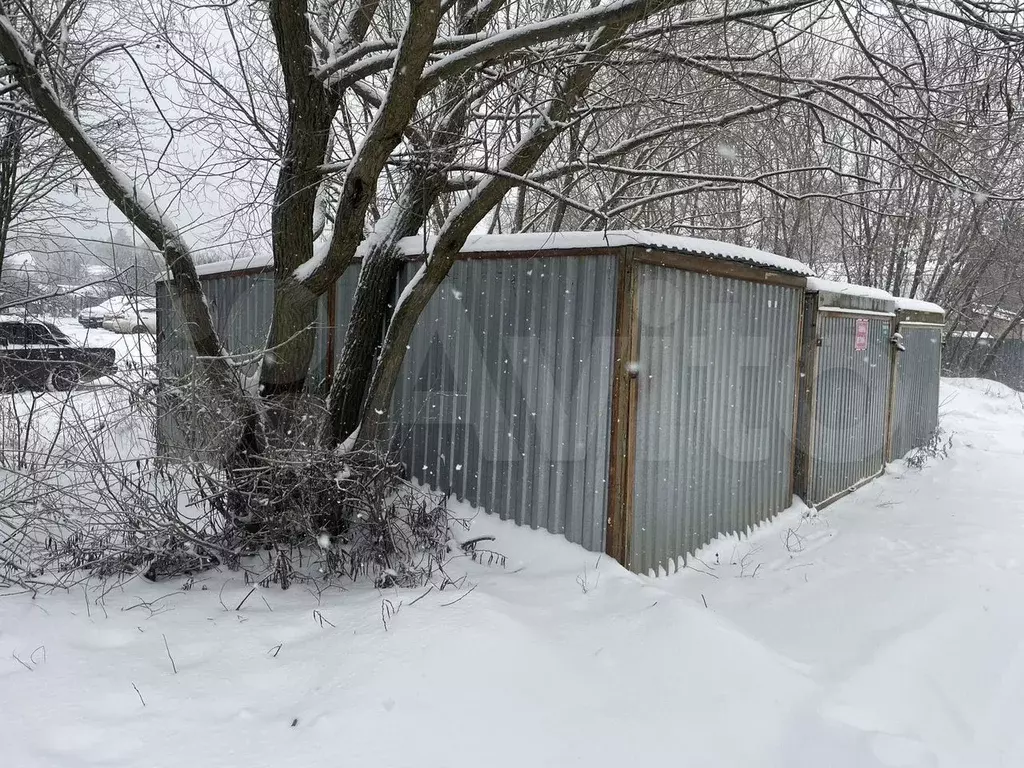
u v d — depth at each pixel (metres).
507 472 5.32
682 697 3.17
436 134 5.62
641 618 3.82
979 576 5.17
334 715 2.80
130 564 4.38
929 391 11.52
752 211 11.46
